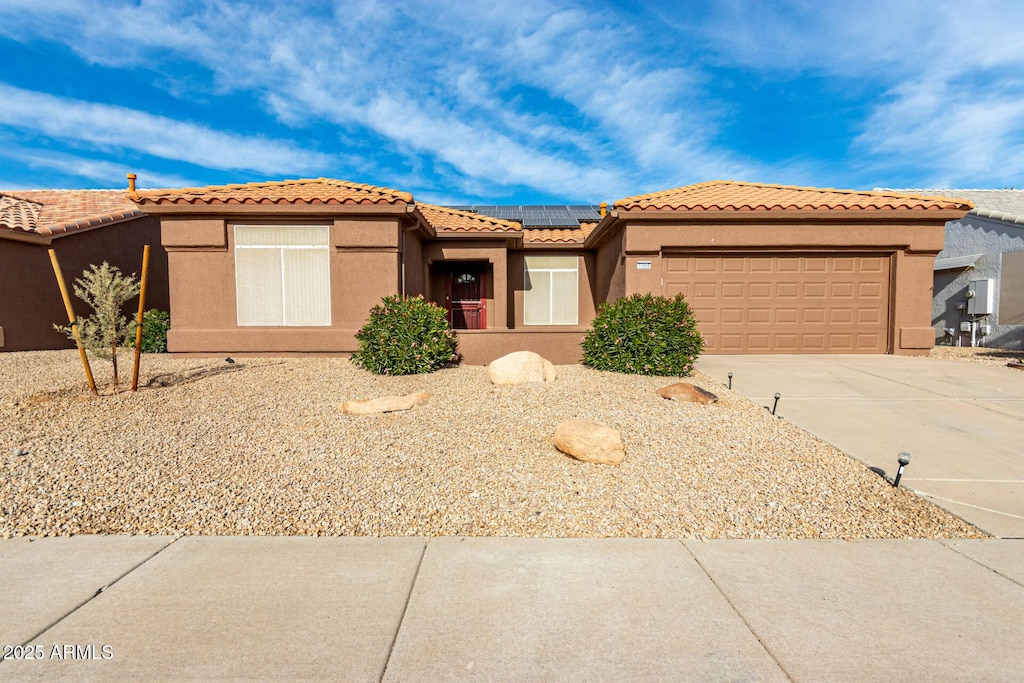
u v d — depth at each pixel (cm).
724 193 1323
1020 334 1323
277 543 363
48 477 448
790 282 1184
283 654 251
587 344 948
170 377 833
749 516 405
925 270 1163
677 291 1177
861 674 240
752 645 260
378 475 471
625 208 1131
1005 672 241
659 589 310
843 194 1287
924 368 986
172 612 284
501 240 1479
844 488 454
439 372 895
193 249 1062
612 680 236
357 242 1062
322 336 1064
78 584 311
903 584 317
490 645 259
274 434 577
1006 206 1582
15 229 1135
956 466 512
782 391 802
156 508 407
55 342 1261
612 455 495
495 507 416
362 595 302
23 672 237
